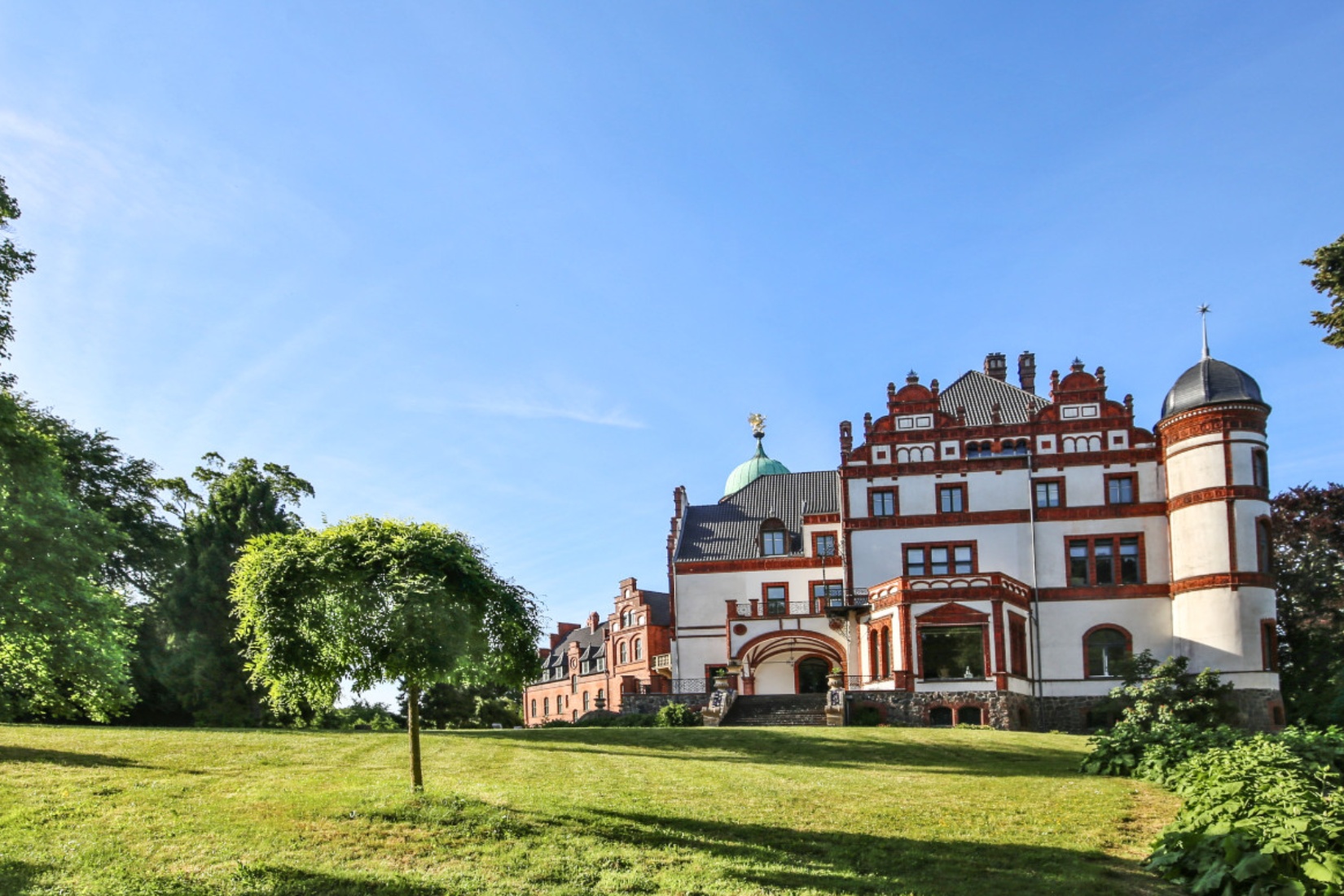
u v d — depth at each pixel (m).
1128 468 49.53
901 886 14.12
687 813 17.95
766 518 59.25
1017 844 16.39
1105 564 49.00
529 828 16.25
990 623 44.16
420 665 16.03
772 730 32.34
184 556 47.44
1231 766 17.80
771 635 53.50
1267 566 45.84
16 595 27.17
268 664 16.44
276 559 16.47
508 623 17.33
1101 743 24.94
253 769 20.83
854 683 50.16
